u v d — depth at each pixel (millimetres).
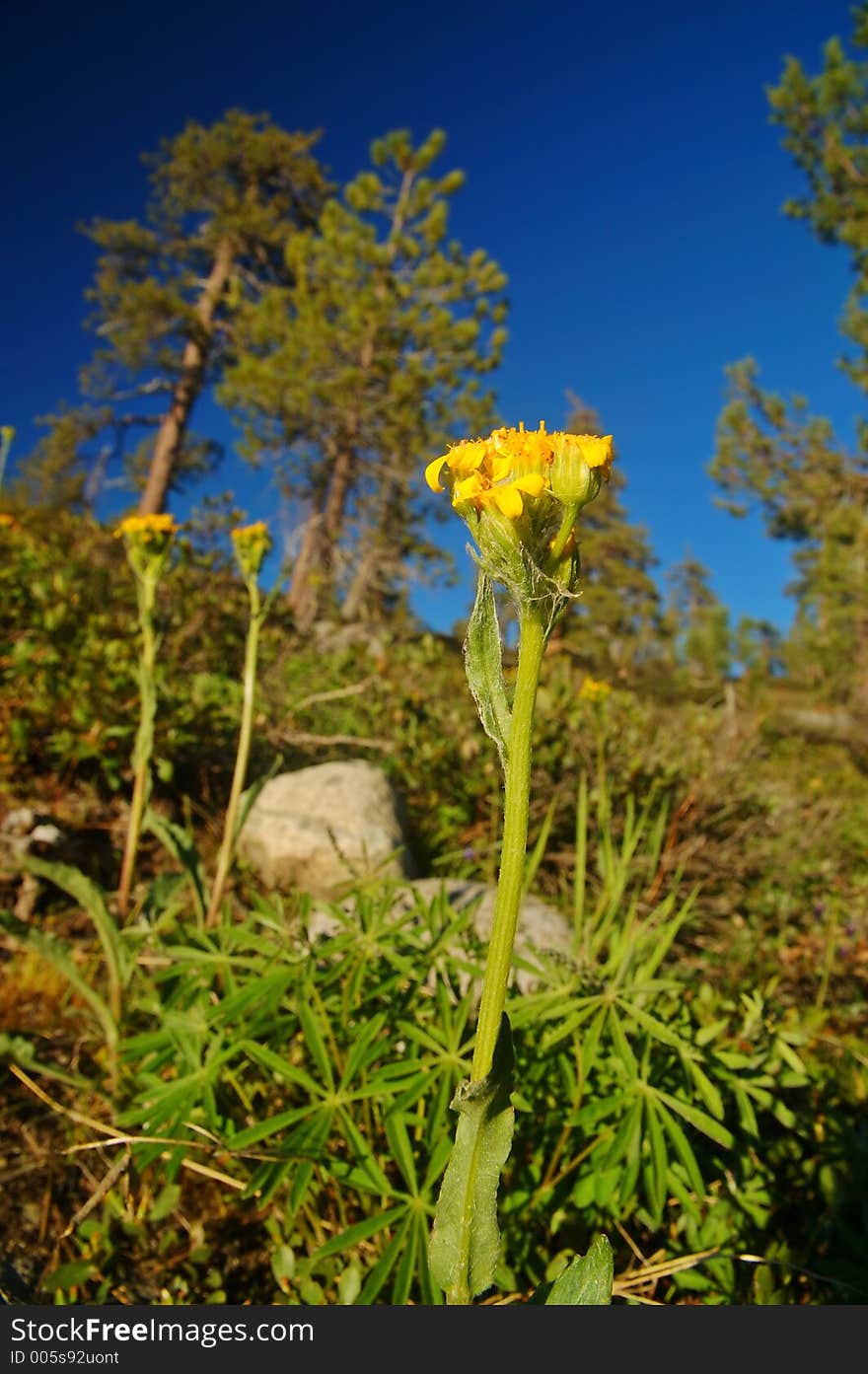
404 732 4371
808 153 13891
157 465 25703
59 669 3695
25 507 7883
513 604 974
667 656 25406
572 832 3713
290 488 20094
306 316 18562
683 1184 1565
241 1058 1781
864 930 3359
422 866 3762
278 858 3195
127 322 23844
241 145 23859
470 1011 1689
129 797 3512
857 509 15055
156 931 2121
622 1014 1769
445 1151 1424
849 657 14195
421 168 19312
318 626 9336
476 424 19328
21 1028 2221
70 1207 1751
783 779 5934
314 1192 1625
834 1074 2162
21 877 2869
